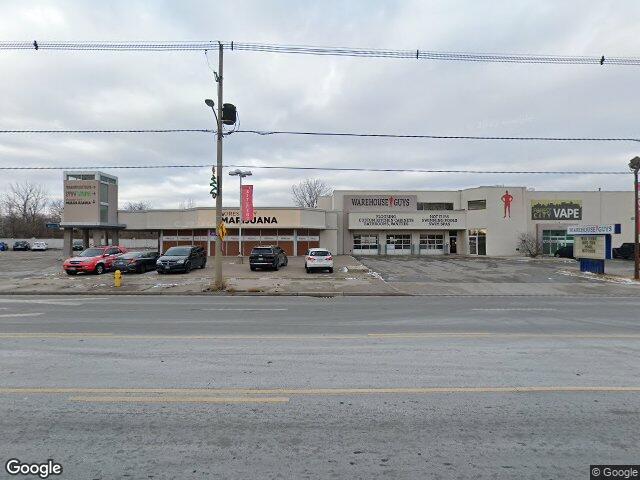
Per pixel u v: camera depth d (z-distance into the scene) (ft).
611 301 52.21
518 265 106.63
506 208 145.69
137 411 15.38
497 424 14.37
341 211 153.79
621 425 14.26
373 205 156.35
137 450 12.55
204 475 11.17
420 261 120.98
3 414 15.08
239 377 19.31
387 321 35.35
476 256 144.15
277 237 137.39
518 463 11.85
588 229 87.81
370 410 15.56
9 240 238.07
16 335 28.60
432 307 45.19
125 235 287.69
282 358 22.65
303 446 12.83
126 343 26.13
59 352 23.80
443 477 11.11
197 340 27.12
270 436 13.48
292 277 77.92
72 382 18.52
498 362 21.89
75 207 118.01
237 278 76.23
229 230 135.95
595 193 150.61
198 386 18.06
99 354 23.38
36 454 12.32
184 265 85.40
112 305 46.34
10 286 65.36
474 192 150.92
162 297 55.52
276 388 17.87
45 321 34.78
